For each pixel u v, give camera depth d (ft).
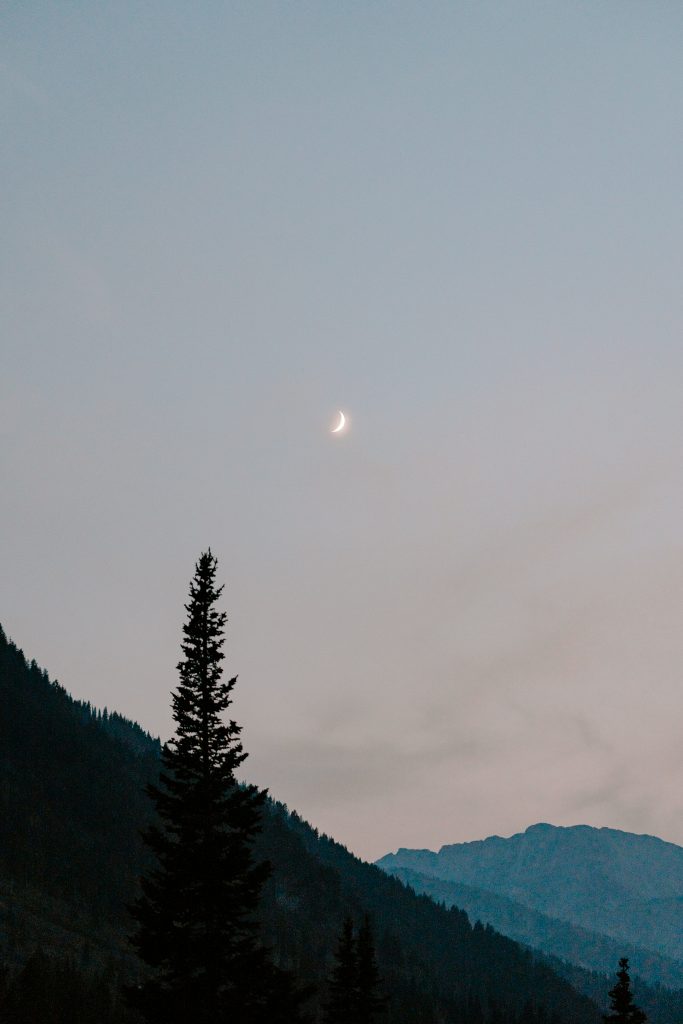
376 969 266.36
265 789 158.61
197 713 159.74
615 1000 284.82
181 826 155.63
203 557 168.76
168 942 148.15
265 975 150.92
